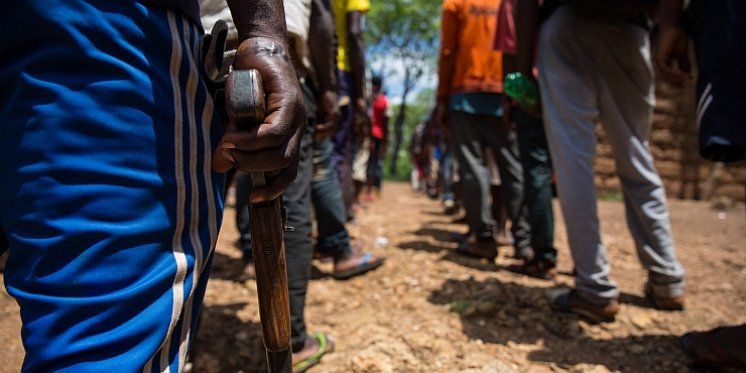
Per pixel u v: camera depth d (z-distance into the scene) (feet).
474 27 10.63
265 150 2.73
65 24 2.50
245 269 9.38
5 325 6.93
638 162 7.78
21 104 2.48
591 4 6.97
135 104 2.61
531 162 9.48
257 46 2.84
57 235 2.40
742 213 24.41
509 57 9.42
